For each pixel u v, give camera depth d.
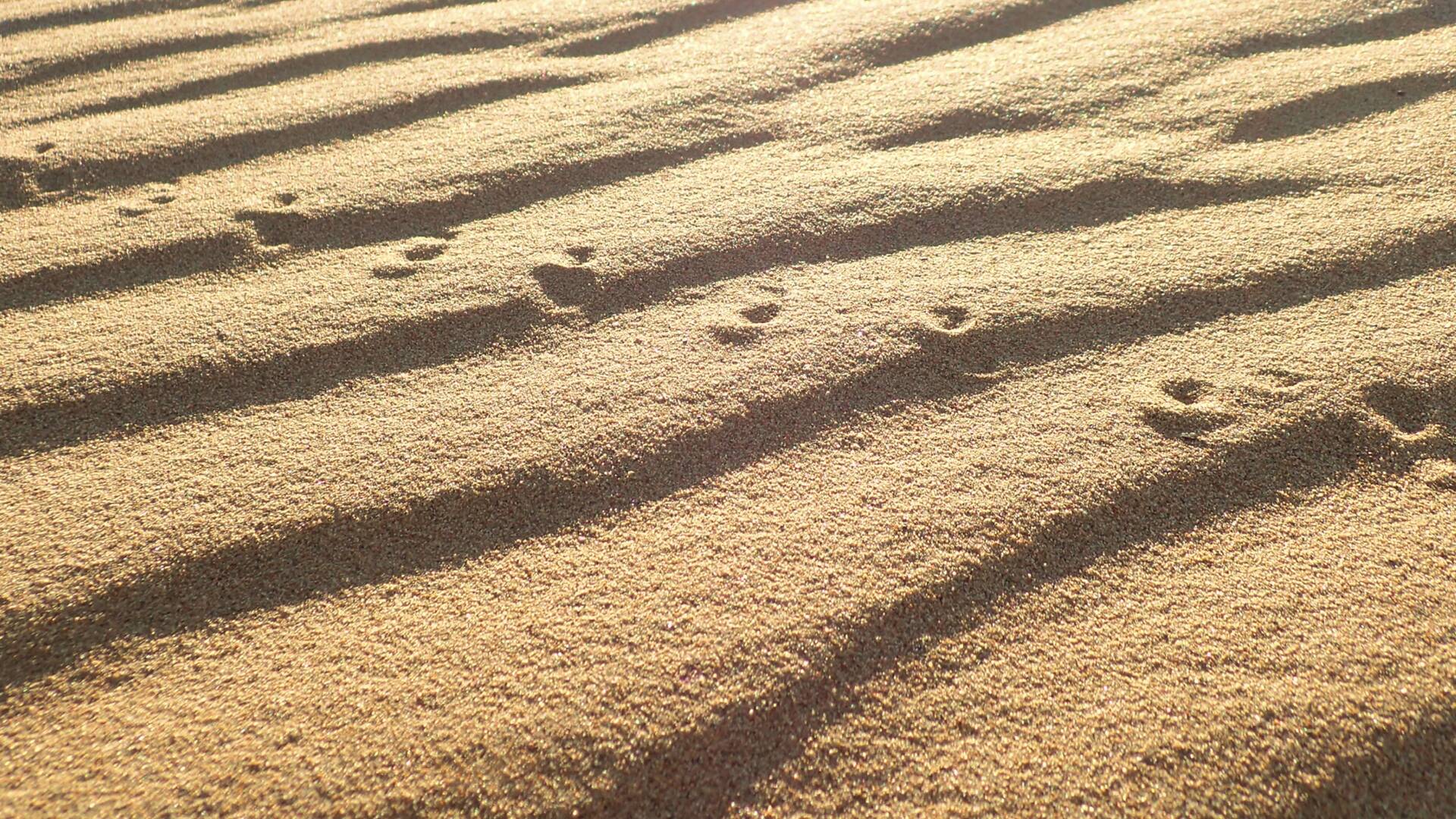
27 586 0.32
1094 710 0.28
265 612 0.32
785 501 0.34
